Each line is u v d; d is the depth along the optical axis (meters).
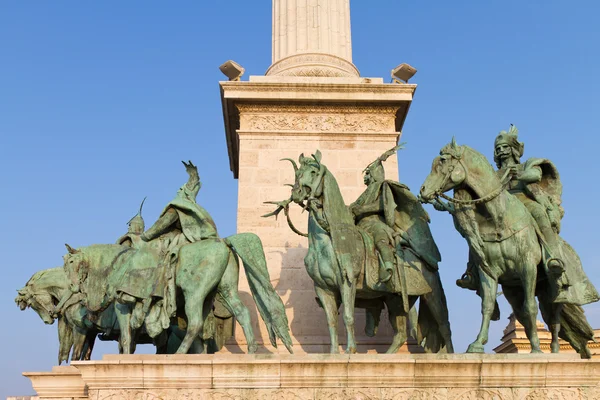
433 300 13.27
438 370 11.37
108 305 13.68
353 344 12.13
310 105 17.03
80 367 11.30
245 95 16.81
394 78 17.36
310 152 16.75
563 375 11.44
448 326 13.39
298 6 18.81
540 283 13.04
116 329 14.45
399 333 13.22
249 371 11.29
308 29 18.55
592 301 12.45
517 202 12.76
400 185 13.60
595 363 11.42
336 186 13.11
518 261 12.36
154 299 12.93
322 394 11.28
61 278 16.02
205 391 11.25
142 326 14.16
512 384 11.43
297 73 17.73
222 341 13.98
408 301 13.15
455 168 12.47
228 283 13.17
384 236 12.99
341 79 17.09
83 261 13.94
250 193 16.31
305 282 15.57
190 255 13.06
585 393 11.41
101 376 11.28
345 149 16.81
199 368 11.27
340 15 19.09
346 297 12.38
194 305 12.69
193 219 13.66
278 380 11.29
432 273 13.41
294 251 15.85
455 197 12.68
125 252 13.91
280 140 16.80
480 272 12.54
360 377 11.32
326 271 12.60
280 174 16.53
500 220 12.41
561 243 12.77
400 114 17.69
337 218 12.81
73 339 14.97
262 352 14.80
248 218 16.09
